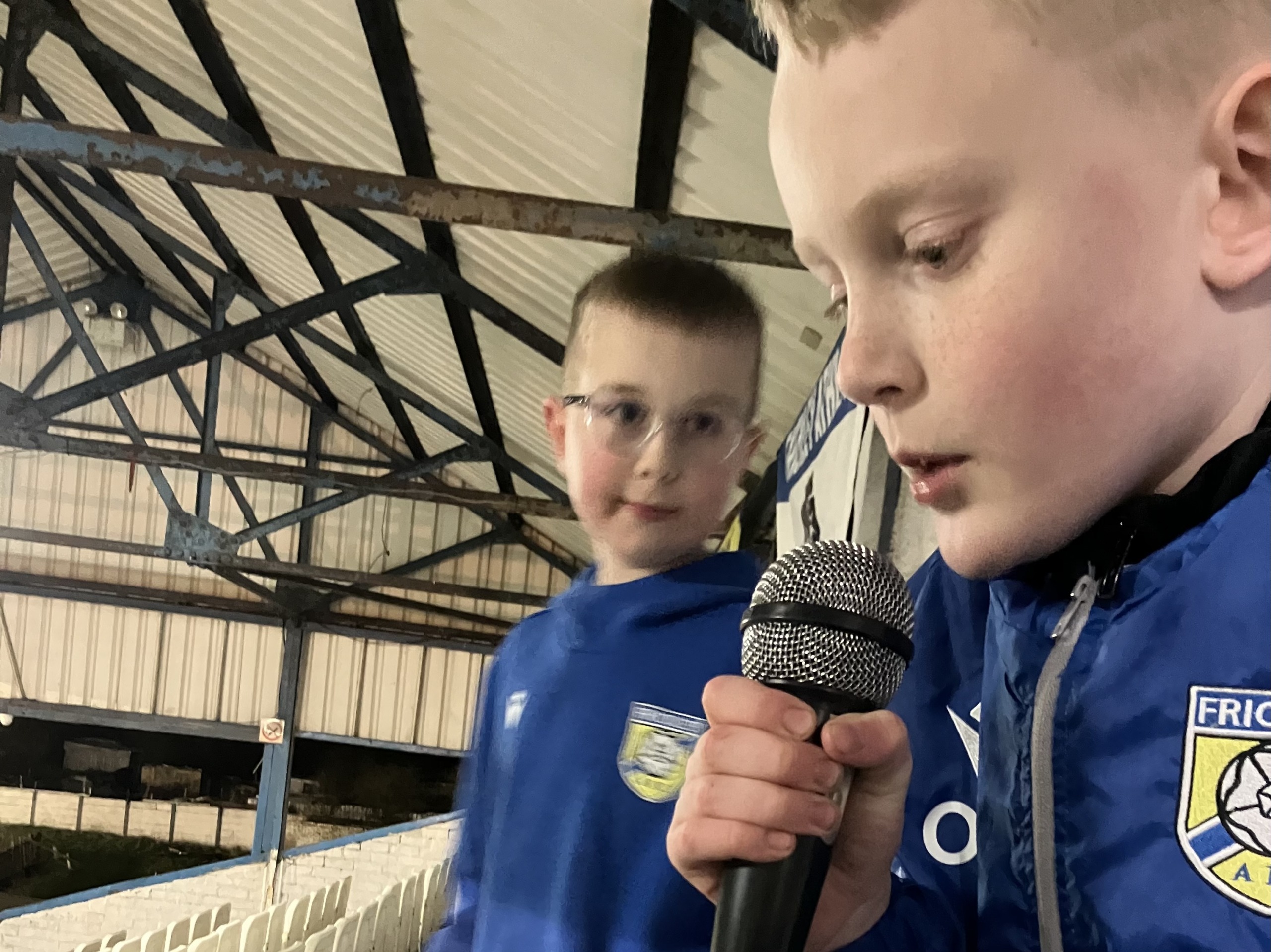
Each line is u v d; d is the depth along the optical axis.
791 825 0.50
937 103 0.44
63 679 8.59
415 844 8.20
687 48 1.91
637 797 0.84
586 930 0.80
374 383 7.02
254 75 3.52
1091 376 0.44
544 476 6.08
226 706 8.61
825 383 2.30
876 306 0.49
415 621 8.87
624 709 0.87
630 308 0.88
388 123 3.23
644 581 0.93
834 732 0.51
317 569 6.98
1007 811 0.55
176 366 3.90
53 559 8.73
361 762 8.77
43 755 8.64
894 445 0.51
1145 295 0.43
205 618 8.68
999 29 0.43
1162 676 0.45
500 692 1.07
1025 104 0.43
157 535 8.80
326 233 4.56
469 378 5.18
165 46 3.67
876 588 0.57
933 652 0.72
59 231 8.18
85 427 8.74
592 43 2.11
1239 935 0.42
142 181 5.57
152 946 5.28
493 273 3.68
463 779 1.11
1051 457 0.46
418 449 8.60
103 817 8.57
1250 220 0.44
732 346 0.88
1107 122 0.43
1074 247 0.43
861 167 0.46
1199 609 0.45
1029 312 0.44
